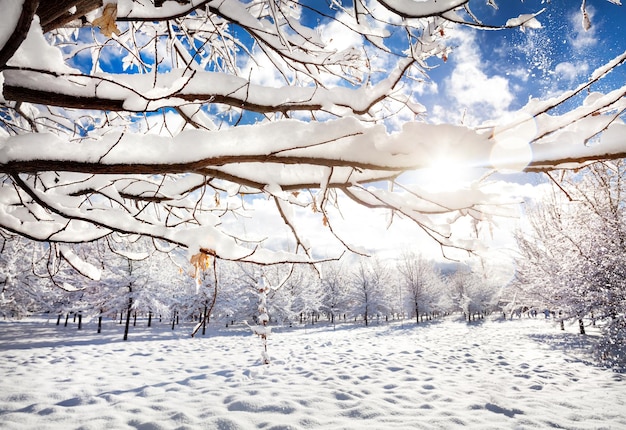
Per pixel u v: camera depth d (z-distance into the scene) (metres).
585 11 1.15
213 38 2.51
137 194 1.82
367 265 38.69
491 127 1.04
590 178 8.09
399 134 1.00
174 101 1.31
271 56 2.12
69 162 1.06
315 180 1.36
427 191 1.30
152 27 2.35
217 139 1.07
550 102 0.95
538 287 12.21
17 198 1.64
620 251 8.34
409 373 8.70
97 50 2.13
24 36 0.85
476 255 1.34
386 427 4.93
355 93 1.68
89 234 1.48
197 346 15.34
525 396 6.52
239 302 26.86
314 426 5.00
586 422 5.02
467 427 4.90
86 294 22.17
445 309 45.66
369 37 1.65
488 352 12.15
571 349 11.55
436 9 1.14
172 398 6.50
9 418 5.45
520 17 1.16
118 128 2.19
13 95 1.21
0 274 12.77
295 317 34.16
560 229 9.62
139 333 22.97
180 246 1.41
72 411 5.79
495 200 1.24
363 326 33.50
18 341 17.05
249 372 8.96
